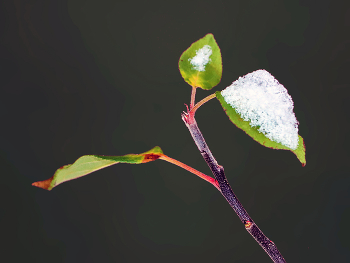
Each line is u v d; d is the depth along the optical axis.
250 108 0.34
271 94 0.35
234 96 0.35
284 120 0.34
